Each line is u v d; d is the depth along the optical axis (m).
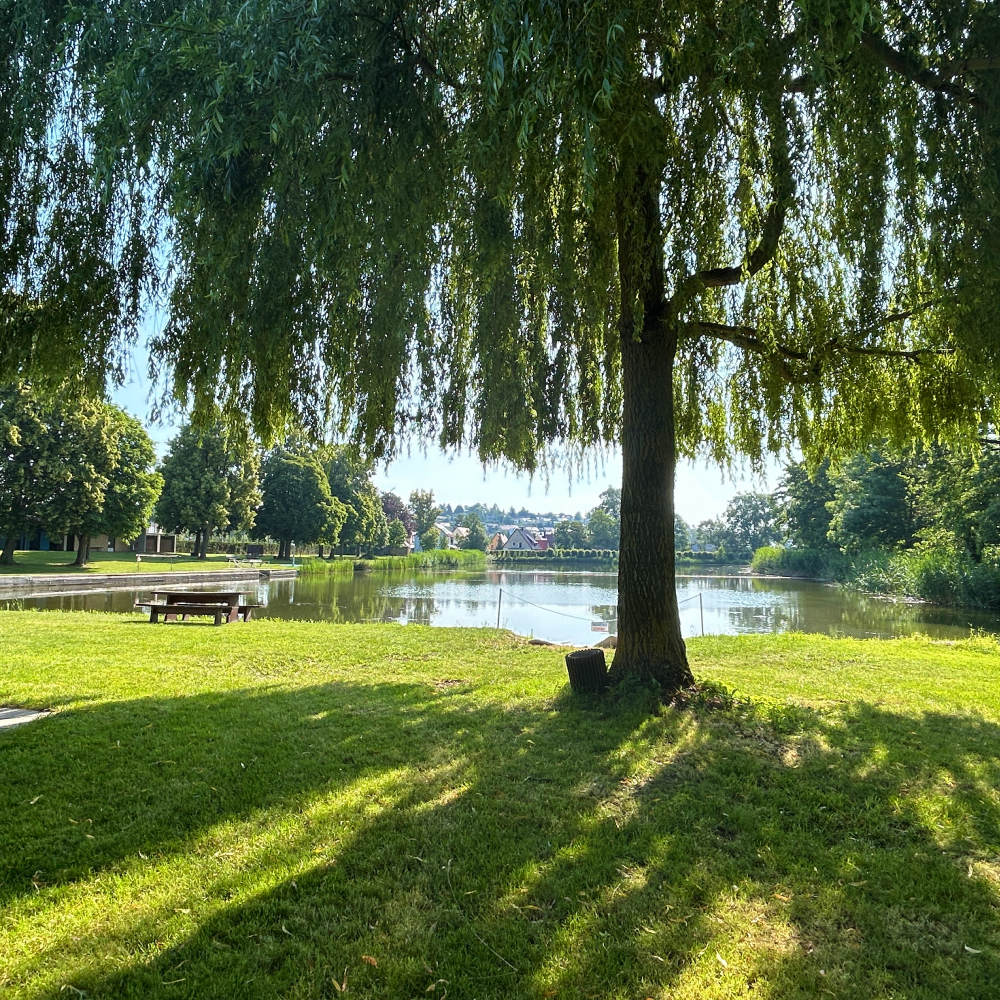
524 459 7.81
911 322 6.89
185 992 2.23
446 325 7.09
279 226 5.17
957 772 4.41
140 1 5.13
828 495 50.19
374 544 81.31
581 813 3.64
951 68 4.90
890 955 2.48
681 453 8.34
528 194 4.79
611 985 2.30
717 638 12.03
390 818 3.55
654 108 4.74
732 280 5.97
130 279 5.93
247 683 7.09
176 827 3.44
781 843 3.34
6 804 3.68
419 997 2.23
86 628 11.59
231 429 6.79
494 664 8.61
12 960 2.38
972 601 24.53
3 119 5.24
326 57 4.49
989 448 21.70
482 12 4.02
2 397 29.30
